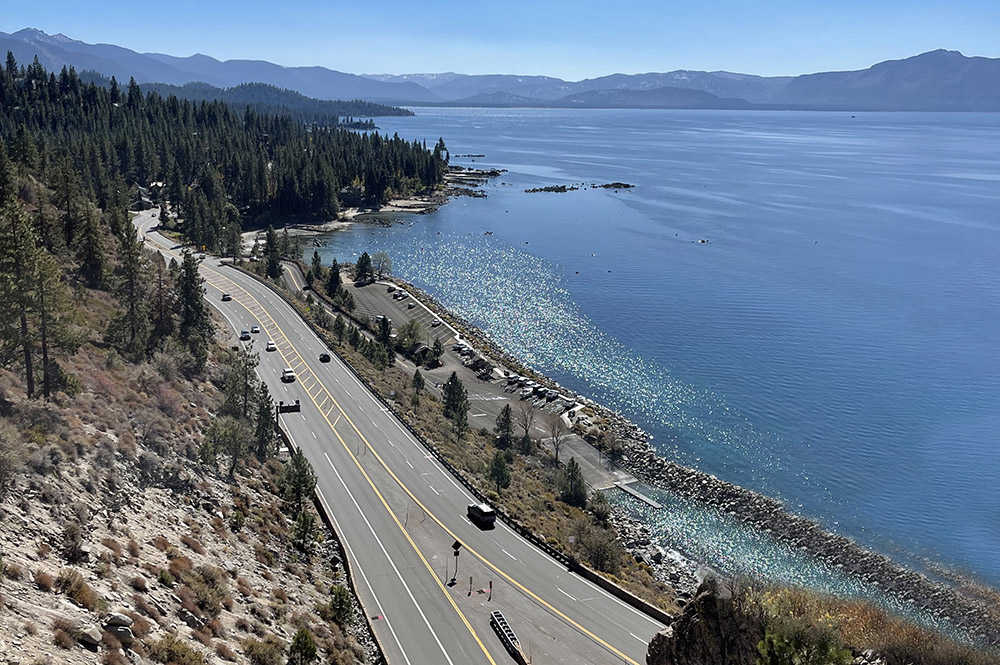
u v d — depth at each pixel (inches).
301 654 1418.6
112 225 4446.4
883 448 3526.1
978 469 3326.8
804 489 3218.5
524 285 6250.0
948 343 4773.6
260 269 6023.6
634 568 2539.4
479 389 4165.8
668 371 4480.8
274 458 2664.9
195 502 1898.4
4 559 1155.3
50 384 2053.4
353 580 2023.9
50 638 1034.7
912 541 2851.9
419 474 2751.0
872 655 1507.1
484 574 2112.5
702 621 1451.8
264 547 1905.8
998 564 2709.2
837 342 4847.4
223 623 1414.9
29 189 3998.5
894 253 7135.8
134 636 1171.3
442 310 5526.6
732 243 7662.4
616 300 5816.9
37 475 1473.9
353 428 3142.2
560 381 4367.6
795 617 1375.5
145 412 2174.0
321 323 4773.6
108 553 1385.3
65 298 2085.4
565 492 2994.6
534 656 1739.7
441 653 1731.1
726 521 3004.4
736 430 3747.5
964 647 1715.1
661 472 3351.4
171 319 3388.3
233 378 2819.9
